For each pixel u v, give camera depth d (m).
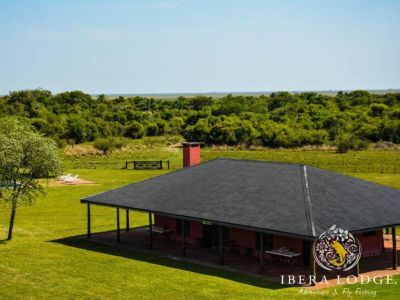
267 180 29.92
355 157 81.94
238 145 99.69
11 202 34.50
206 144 102.06
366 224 25.48
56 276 27.08
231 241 30.78
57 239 35.62
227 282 25.22
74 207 47.81
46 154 34.50
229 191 29.89
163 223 34.78
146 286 25.09
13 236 36.78
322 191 27.88
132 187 34.31
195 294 23.67
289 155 85.81
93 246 33.28
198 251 31.27
